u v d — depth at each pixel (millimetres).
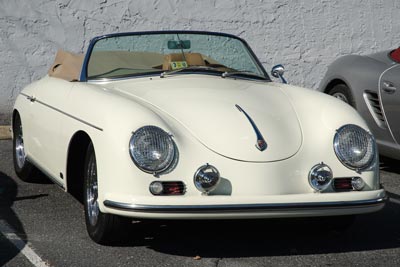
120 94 4777
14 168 6508
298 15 9812
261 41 9734
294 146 4367
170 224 5074
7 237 4723
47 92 5555
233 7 9562
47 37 8914
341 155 4363
